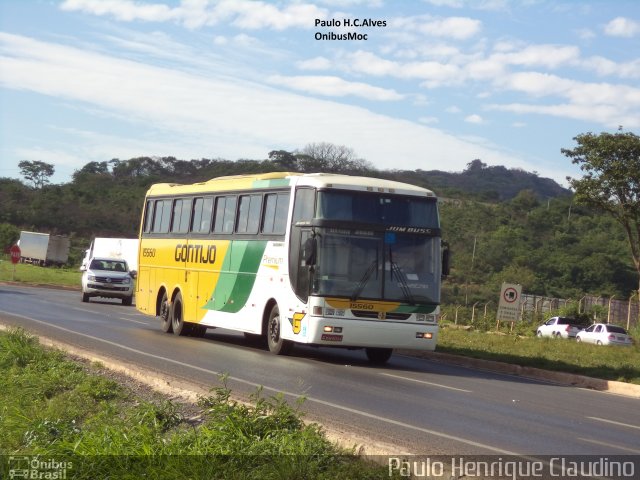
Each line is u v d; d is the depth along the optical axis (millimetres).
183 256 25750
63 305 35625
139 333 24469
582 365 23656
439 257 19922
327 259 19234
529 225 85812
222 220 23875
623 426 13117
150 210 28812
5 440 10078
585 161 51562
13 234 89312
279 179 21328
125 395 12562
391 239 19609
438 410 13047
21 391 12820
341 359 21016
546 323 49250
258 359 19172
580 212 92688
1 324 22531
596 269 72188
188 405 11867
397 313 19344
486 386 17516
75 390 12672
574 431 12086
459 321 49031
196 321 24562
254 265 21844
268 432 9547
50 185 107688
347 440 9492
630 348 32781
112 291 39688
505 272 71250
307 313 19203
